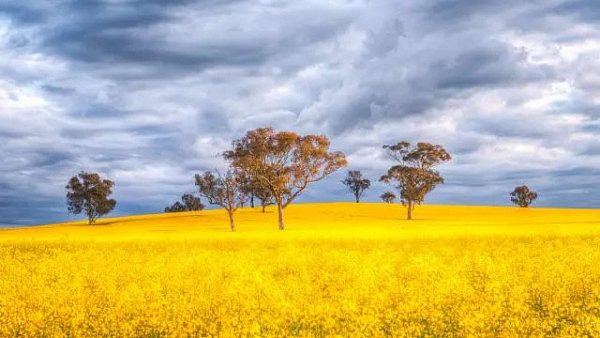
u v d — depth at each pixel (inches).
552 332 413.1
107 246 1144.8
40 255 1023.0
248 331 420.2
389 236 1267.2
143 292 559.2
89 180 4411.9
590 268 668.1
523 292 536.4
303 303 519.5
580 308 495.5
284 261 829.2
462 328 420.2
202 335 444.1
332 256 862.5
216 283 613.3
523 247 975.6
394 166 3720.5
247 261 818.2
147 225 3464.6
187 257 893.2
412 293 532.1
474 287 596.4
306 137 2778.1
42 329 461.1
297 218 3668.8
